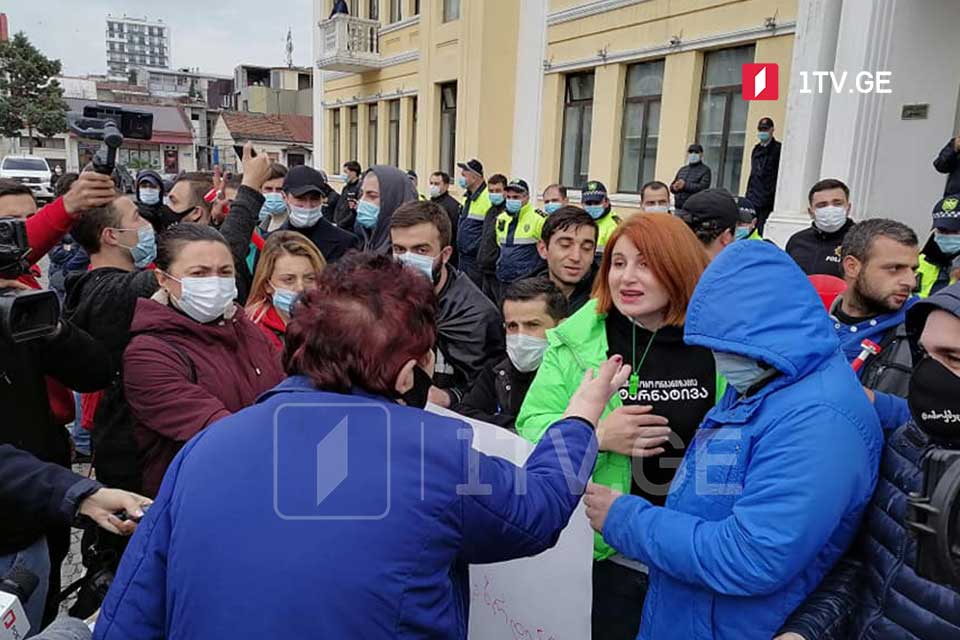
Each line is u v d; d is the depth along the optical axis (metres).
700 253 1.58
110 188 2.04
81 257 4.55
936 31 5.77
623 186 10.08
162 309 1.91
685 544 1.28
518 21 12.38
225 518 0.94
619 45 9.67
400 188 3.62
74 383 1.84
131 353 1.83
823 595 1.29
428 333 1.10
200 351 1.91
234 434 1.02
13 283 1.55
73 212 2.01
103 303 2.30
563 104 11.05
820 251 3.92
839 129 6.10
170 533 1.01
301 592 0.90
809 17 6.43
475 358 2.43
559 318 2.09
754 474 1.24
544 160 11.36
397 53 15.80
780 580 1.19
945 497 0.81
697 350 1.61
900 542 1.19
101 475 2.07
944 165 4.89
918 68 5.83
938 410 1.08
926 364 1.10
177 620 0.94
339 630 0.90
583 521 1.58
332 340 1.03
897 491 1.21
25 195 2.70
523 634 1.62
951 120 5.80
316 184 3.81
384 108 16.62
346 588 0.90
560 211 2.77
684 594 1.37
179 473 1.03
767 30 7.61
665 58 9.02
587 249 2.73
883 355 2.11
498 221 6.55
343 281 1.09
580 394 1.35
